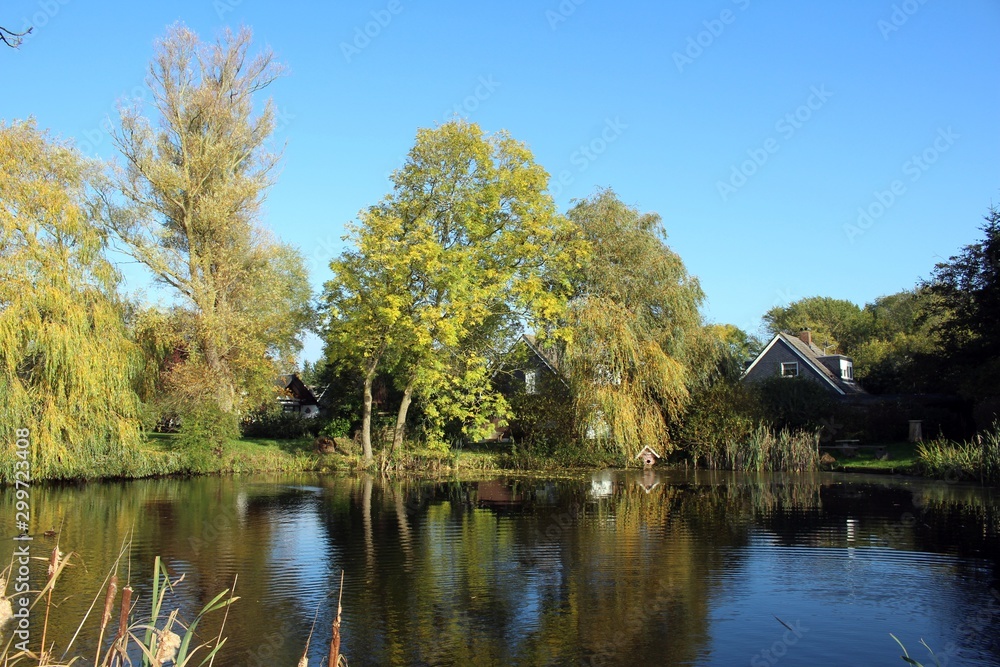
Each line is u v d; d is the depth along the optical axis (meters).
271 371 32.62
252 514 17.67
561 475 28.28
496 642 8.64
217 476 27.47
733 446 30.09
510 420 34.47
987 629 9.02
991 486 22.19
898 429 34.28
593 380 29.08
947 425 33.00
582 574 11.61
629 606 9.99
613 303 29.88
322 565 12.25
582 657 8.20
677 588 10.82
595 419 29.16
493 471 29.88
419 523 16.34
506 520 16.72
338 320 29.08
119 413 24.27
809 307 75.62
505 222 30.62
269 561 12.54
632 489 23.03
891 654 8.26
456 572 11.78
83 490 22.53
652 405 29.81
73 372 21.81
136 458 25.09
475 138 29.27
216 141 31.77
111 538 14.52
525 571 11.80
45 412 21.56
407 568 12.06
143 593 10.56
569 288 30.75
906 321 66.31
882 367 47.97
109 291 24.00
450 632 8.98
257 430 37.31
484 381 31.36
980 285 29.75
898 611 9.72
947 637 8.78
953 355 30.83
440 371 29.62
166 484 24.42
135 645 8.47
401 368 31.62
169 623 4.89
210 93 31.28
